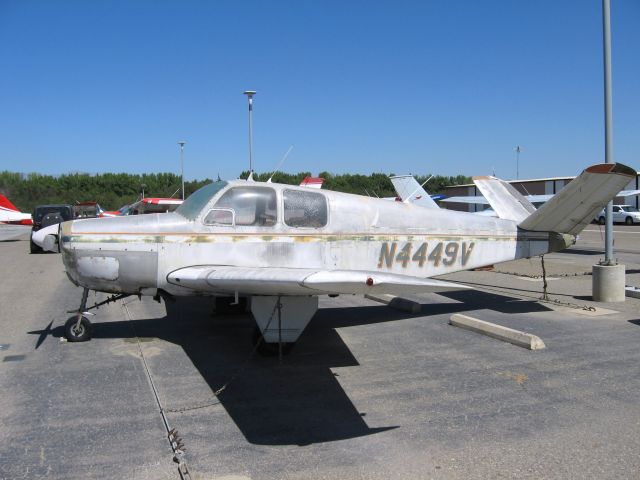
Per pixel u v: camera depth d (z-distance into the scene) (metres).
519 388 4.27
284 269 4.84
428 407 3.90
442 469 2.98
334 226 5.85
